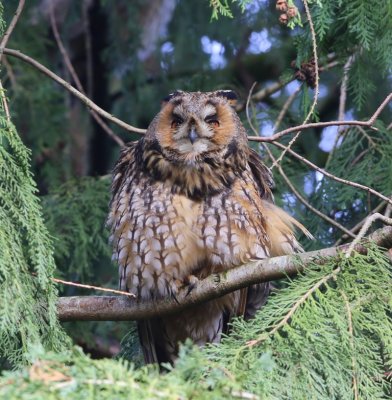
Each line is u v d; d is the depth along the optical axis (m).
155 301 9.98
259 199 10.46
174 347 10.79
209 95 10.89
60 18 16.98
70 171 15.24
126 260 10.16
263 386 7.04
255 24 16.05
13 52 10.18
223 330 10.56
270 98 15.33
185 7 16.41
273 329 7.69
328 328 7.78
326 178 11.84
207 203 10.19
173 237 10.05
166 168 10.33
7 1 14.59
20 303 8.01
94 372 5.93
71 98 17.17
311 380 7.47
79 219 12.91
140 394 5.86
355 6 10.37
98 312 9.90
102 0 15.21
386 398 7.97
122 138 15.98
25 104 14.90
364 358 7.72
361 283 8.48
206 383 6.20
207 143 10.37
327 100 16.59
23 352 7.98
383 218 8.53
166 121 10.57
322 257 8.53
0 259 7.94
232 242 10.08
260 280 9.18
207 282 9.60
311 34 10.32
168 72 16.53
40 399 5.56
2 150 8.22
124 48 16.05
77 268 12.68
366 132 11.98
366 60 11.36
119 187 10.99
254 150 11.46
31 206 8.24
